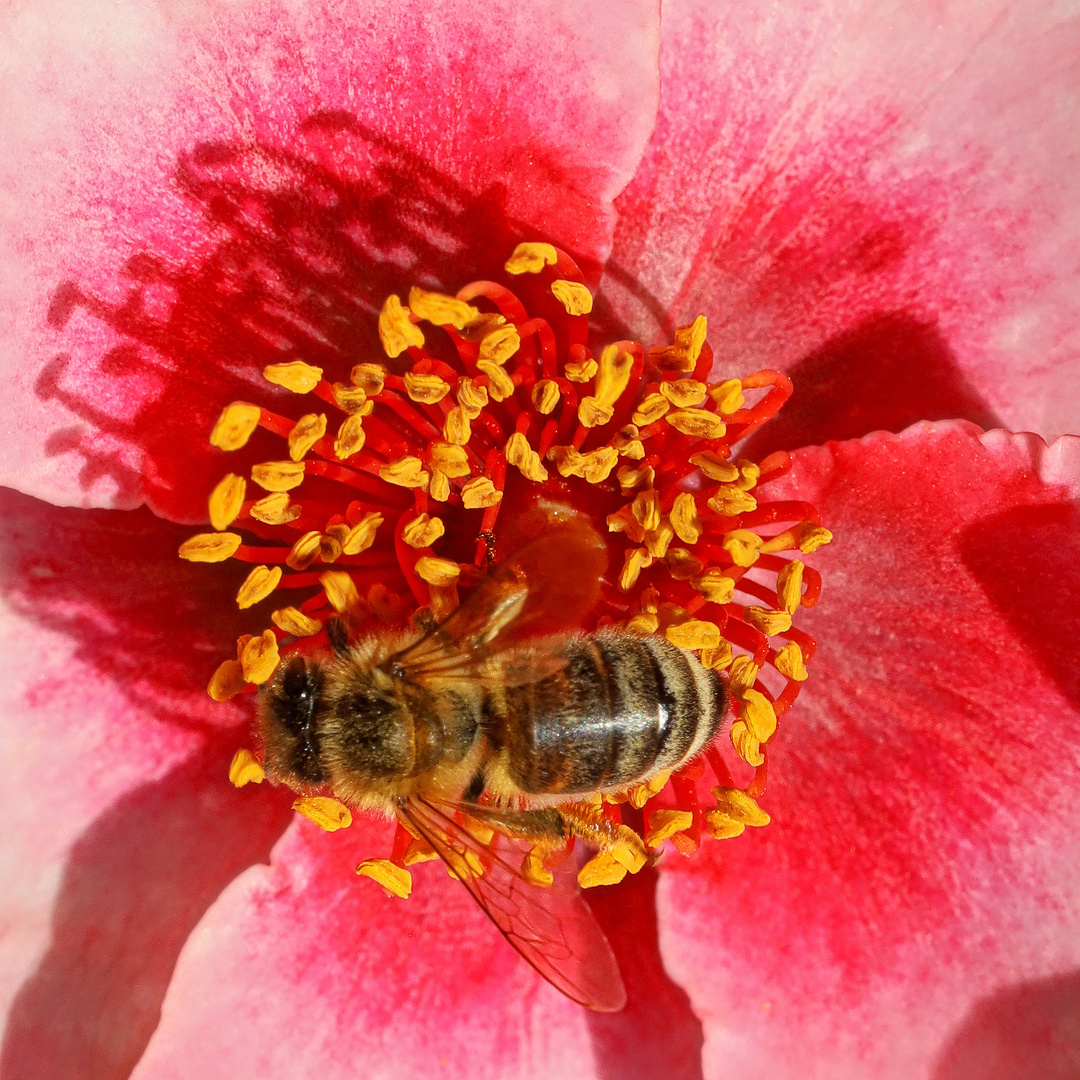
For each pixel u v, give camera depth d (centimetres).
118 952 7
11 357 7
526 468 7
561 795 7
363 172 7
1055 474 7
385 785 7
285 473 7
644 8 7
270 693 7
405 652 7
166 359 7
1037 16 7
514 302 7
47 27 7
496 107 7
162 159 7
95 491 7
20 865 7
